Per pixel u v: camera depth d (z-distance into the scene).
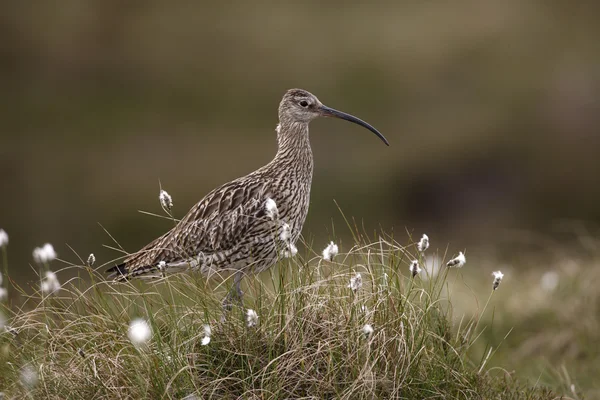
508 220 19.19
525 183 20.66
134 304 6.52
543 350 9.09
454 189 20.56
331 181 20.36
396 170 21.09
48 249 6.73
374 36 29.22
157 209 19.44
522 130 23.27
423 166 21.30
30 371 5.92
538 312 9.58
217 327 6.21
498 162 21.66
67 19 30.45
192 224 7.86
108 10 31.17
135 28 30.17
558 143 22.53
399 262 6.48
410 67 27.30
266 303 6.50
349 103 25.58
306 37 29.30
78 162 22.44
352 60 27.78
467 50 28.28
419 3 31.23
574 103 24.59
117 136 24.23
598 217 19.50
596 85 25.22
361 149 22.30
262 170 8.20
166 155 22.78
